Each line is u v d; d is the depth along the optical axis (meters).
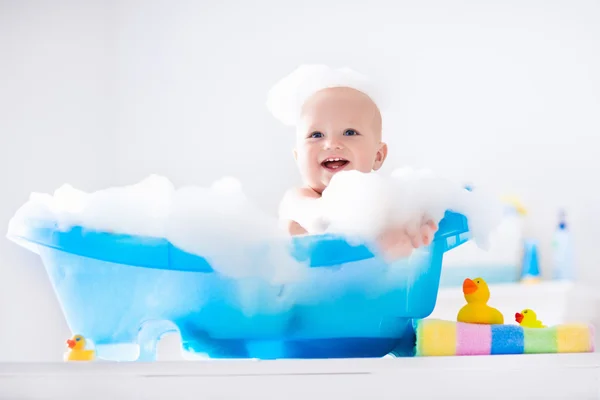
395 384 0.77
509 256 2.20
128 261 0.87
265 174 2.38
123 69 2.34
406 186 0.87
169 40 2.39
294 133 2.40
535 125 2.42
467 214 0.90
